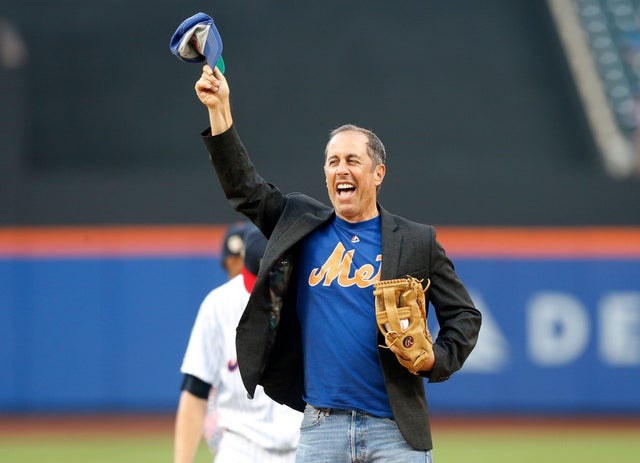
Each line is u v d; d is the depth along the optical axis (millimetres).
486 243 41062
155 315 40000
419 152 54406
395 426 10977
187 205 41531
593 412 41062
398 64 60125
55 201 41312
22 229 39906
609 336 41219
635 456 31125
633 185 42656
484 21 63312
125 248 40031
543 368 41062
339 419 10984
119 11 61656
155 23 61406
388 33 62094
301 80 58719
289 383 11648
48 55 58969
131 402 39875
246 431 13070
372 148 11344
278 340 11539
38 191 41312
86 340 39844
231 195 11445
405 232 11234
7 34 51094
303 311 11336
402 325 10594
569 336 41188
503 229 41781
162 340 39969
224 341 13164
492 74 59938
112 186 41531
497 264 41094
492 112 57438
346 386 10977
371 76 59312
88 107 56469
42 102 56312
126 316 39969
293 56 60125
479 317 11336
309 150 54406
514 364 41000
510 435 35531
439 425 38000
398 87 58625
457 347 11031
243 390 13094
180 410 13336
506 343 41000
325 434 11008
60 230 39969
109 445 32594
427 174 45375
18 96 41875
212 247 40219
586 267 41312
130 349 39969
